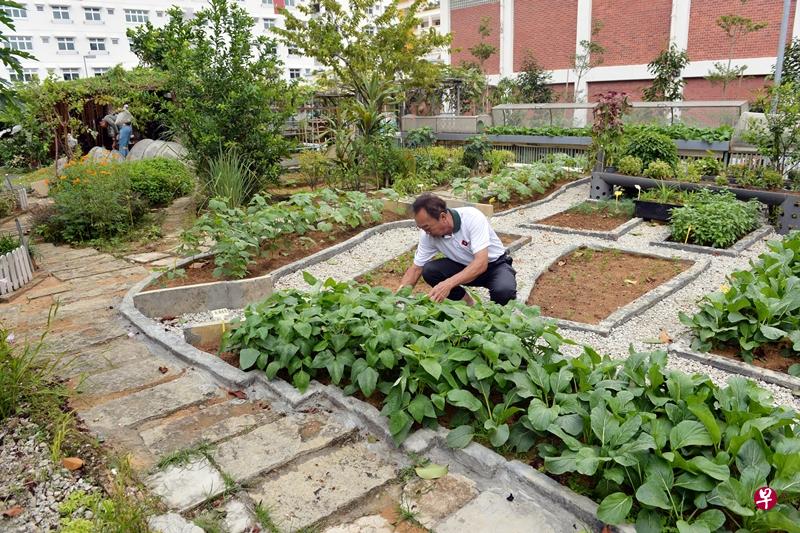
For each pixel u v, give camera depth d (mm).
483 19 26328
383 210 8516
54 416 3133
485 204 8711
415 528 2350
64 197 7711
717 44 21578
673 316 4793
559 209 8930
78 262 6711
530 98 25281
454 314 3398
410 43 15555
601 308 5008
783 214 7227
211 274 5688
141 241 7562
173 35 9289
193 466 2752
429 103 20422
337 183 10656
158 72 16797
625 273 5879
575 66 24625
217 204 6109
